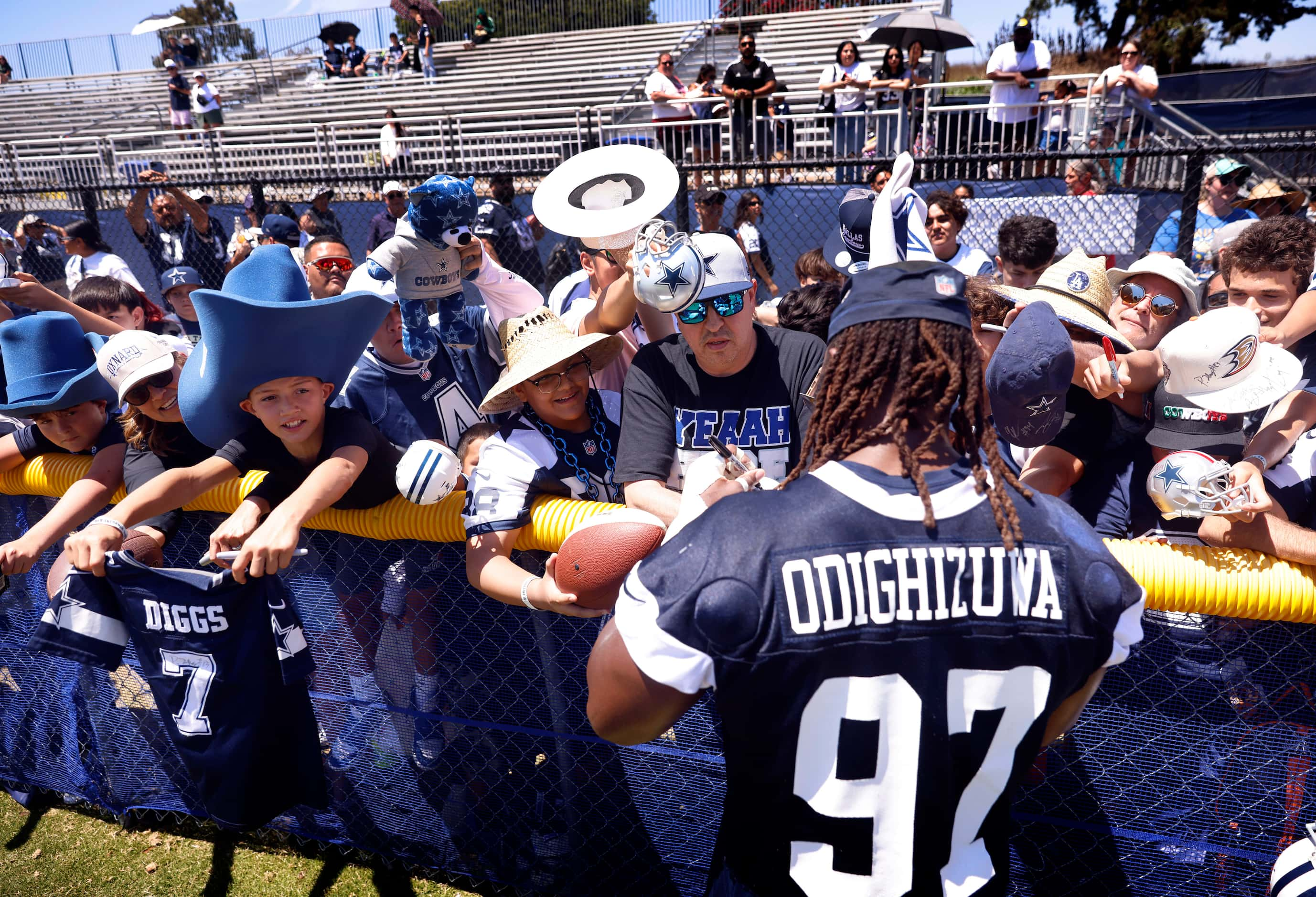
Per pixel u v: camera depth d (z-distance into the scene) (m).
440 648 2.23
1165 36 27.02
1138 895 1.95
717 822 2.19
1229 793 1.80
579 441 2.11
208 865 2.68
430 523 2.03
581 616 1.75
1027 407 1.65
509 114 13.95
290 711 2.20
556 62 18.70
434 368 2.73
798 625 1.03
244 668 2.09
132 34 22.56
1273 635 1.64
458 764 2.37
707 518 1.11
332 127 15.04
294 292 2.04
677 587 1.06
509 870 2.47
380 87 19.19
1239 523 1.60
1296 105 12.03
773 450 2.00
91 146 17.77
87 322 3.30
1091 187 6.93
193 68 21.61
